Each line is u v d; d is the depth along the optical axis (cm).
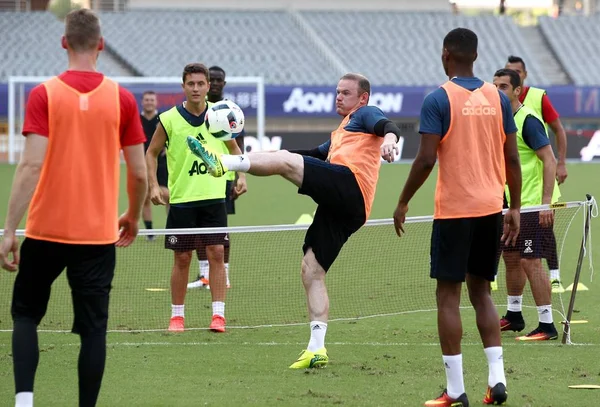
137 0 14988
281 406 1959
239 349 2603
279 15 14775
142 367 2358
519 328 2877
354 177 2327
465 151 1953
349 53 14300
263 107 11888
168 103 11425
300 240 4766
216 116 2905
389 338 2783
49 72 12900
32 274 1725
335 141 2411
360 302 3362
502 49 14725
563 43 14862
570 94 12625
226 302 3388
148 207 5038
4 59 13025
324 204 2333
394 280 3741
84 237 1702
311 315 2375
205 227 3014
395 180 9106
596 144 11762
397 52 14425
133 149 1755
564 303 3362
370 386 2144
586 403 1991
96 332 1739
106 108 1705
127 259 4328
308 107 12369
